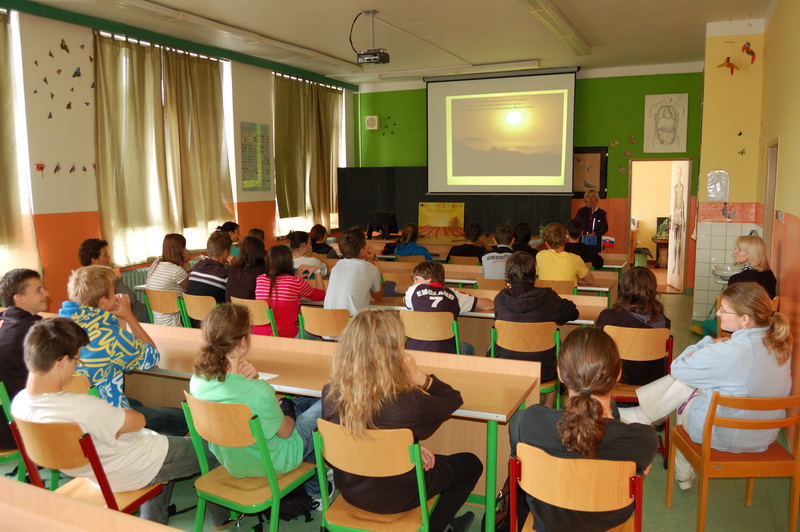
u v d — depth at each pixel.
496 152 9.85
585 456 1.74
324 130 10.19
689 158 9.07
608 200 9.65
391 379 1.92
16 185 5.62
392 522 2.02
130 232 6.91
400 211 10.59
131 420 2.21
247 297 4.41
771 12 5.79
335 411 2.01
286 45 7.63
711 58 6.62
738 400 2.35
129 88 6.71
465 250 6.44
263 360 3.03
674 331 6.49
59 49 5.93
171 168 7.37
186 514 2.86
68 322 2.10
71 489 2.25
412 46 7.83
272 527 2.16
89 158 6.34
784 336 2.49
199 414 2.15
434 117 10.16
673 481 2.93
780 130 4.80
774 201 5.28
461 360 2.87
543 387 3.30
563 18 6.18
